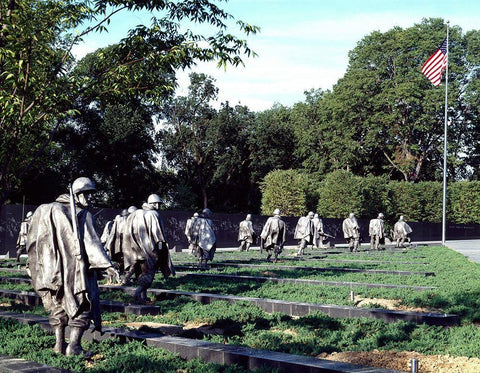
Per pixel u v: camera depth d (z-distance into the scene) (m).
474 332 9.44
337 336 9.07
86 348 7.76
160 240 12.67
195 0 13.63
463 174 73.75
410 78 59.91
